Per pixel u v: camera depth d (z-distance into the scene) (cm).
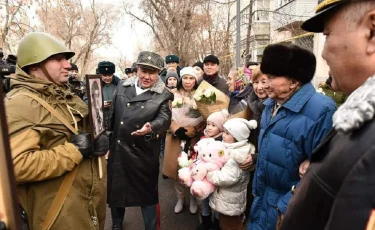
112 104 299
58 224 172
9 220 76
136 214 376
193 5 1111
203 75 432
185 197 421
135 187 283
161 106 285
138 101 282
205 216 318
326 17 92
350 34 82
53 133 173
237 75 425
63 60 188
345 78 87
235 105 339
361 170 63
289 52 173
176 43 1158
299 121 172
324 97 174
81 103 209
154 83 291
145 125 264
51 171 164
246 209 276
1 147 75
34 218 171
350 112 68
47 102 177
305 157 173
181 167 293
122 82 304
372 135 66
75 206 179
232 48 1216
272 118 195
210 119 295
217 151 254
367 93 69
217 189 264
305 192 84
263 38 1295
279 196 184
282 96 182
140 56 286
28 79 175
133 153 279
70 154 173
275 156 180
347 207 64
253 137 257
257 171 199
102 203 207
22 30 1037
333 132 84
